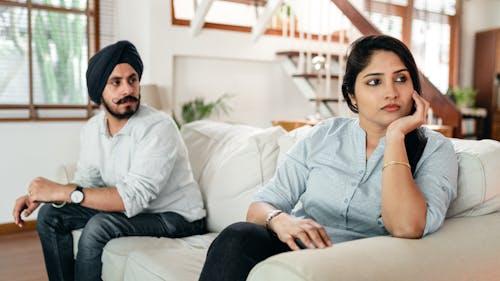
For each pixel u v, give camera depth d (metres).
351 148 1.20
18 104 3.56
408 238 0.94
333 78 4.26
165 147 1.79
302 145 1.28
